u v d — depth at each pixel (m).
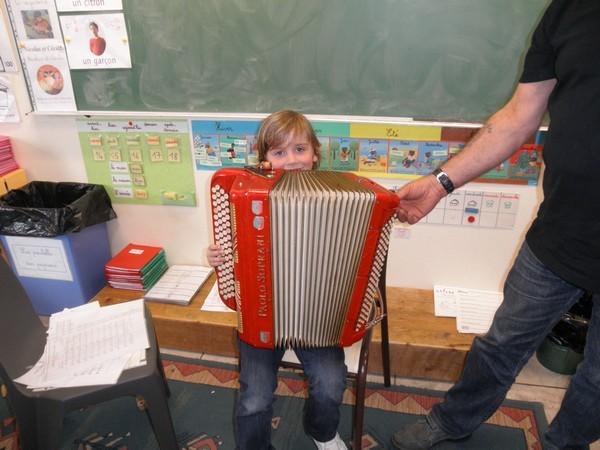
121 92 1.82
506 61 1.54
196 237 2.08
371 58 1.60
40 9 1.73
